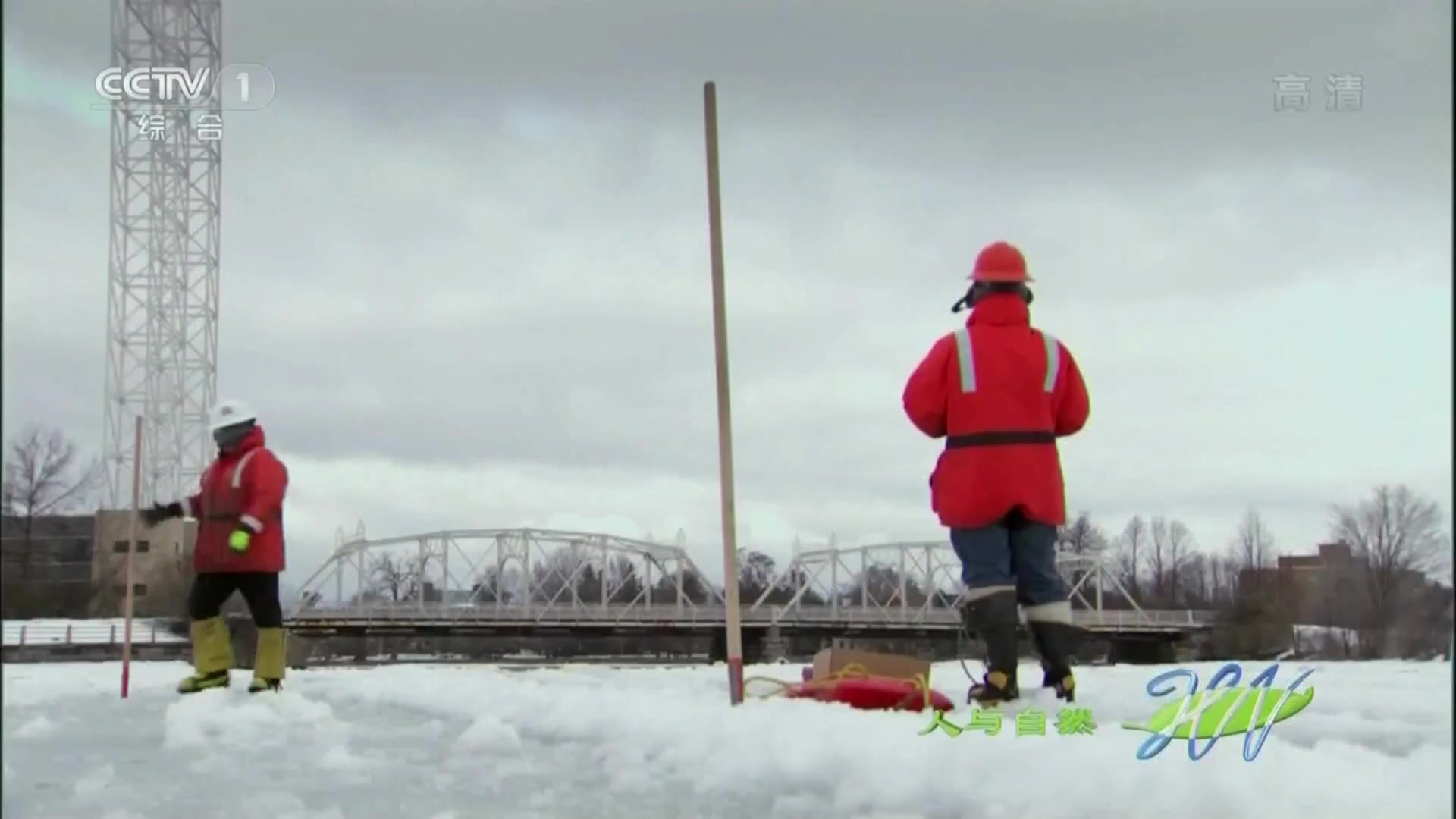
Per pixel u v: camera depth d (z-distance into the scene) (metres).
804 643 62.03
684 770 4.65
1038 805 3.70
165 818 3.94
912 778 4.06
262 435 8.71
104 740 5.93
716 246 6.48
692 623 65.38
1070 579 54.38
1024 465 5.97
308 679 9.68
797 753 4.54
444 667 12.60
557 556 80.31
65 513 39.50
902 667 6.29
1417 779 3.75
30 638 34.72
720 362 6.40
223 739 5.86
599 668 11.52
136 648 19.81
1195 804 3.57
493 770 4.79
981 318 6.18
